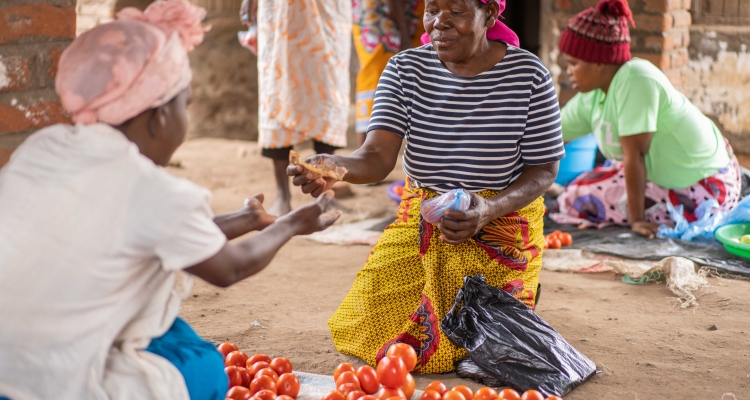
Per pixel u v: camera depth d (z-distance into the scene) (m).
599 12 4.52
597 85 4.73
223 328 3.41
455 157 2.99
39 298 1.76
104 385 1.84
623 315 3.56
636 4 6.11
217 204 5.71
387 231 3.22
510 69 2.96
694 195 4.80
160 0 1.93
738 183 4.93
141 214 1.77
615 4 4.48
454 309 2.88
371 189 6.20
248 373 2.61
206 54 7.96
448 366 2.87
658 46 6.11
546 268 4.28
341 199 5.87
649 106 4.53
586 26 4.55
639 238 4.66
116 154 1.79
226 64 7.97
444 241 2.82
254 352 3.14
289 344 3.23
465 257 2.96
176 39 1.87
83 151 1.80
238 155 7.39
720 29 6.48
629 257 4.33
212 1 7.90
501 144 2.96
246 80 8.00
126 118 1.82
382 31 5.91
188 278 2.03
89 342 1.81
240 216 2.23
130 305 1.87
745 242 4.33
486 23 2.93
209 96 8.04
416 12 6.10
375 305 3.02
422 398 2.43
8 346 1.79
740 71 6.51
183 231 1.79
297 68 5.01
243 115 8.06
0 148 2.96
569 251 4.45
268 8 5.03
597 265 4.23
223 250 1.90
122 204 1.77
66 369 1.80
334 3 5.05
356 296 3.11
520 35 8.46
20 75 2.96
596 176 5.06
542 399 2.44
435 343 2.88
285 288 3.98
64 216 1.76
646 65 4.62
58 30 3.06
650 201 4.91
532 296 3.04
